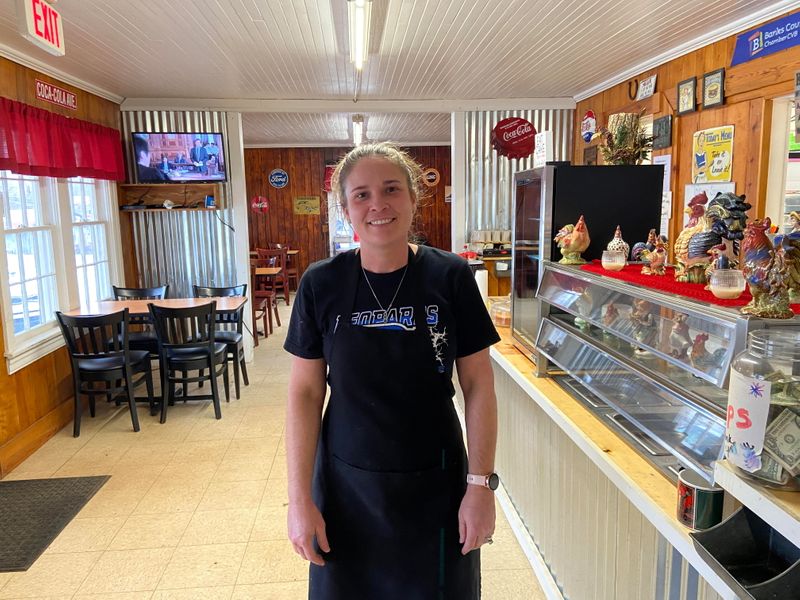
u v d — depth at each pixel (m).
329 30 3.49
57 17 2.17
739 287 1.22
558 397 1.95
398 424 1.36
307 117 7.37
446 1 3.06
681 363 1.21
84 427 4.26
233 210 5.89
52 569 2.55
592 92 5.57
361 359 1.36
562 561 2.14
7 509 3.07
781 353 0.91
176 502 3.12
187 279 5.95
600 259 2.18
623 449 1.51
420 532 1.38
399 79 4.93
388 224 1.31
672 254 4.22
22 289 3.97
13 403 3.63
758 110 3.43
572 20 3.42
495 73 4.77
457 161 6.13
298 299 1.45
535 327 2.36
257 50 3.91
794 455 0.86
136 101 5.54
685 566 1.34
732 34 3.60
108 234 5.38
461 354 1.42
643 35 3.77
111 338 4.92
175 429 4.19
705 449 1.15
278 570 2.53
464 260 1.44
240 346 5.07
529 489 2.54
